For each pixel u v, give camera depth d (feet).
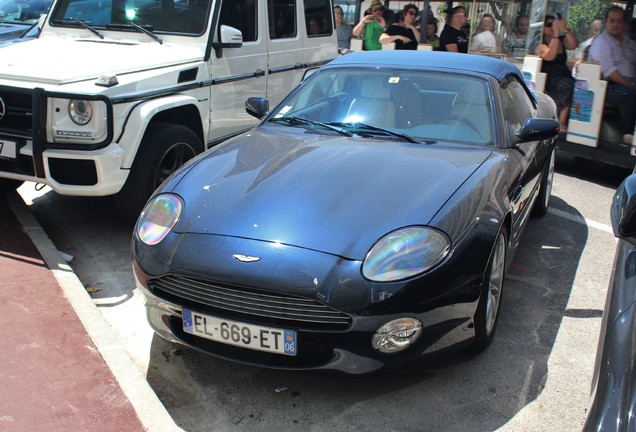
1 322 10.73
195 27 17.19
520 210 12.30
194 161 11.69
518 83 15.15
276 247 8.88
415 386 9.91
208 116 17.28
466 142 12.23
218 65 17.46
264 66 19.84
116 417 8.64
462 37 30.19
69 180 13.84
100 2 18.34
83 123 13.56
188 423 8.98
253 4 19.07
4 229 14.84
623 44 20.21
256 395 9.64
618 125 20.58
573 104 21.89
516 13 24.67
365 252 8.82
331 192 9.89
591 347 11.28
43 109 13.39
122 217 15.31
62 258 13.39
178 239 9.45
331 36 24.18
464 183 10.36
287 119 13.55
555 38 22.13
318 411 9.29
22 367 9.55
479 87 13.10
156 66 15.53
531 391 9.90
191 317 9.16
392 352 8.81
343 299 8.48
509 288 13.56
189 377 10.03
